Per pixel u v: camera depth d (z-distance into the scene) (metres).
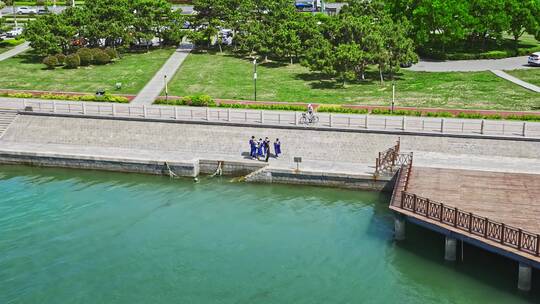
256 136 56.31
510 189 42.84
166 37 96.50
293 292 35.91
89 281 37.12
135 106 63.91
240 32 94.38
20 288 36.41
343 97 68.44
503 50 91.12
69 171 55.47
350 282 36.88
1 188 51.31
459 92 69.25
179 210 46.72
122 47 95.12
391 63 74.94
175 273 37.94
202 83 75.94
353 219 44.88
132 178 53.53
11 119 62.09
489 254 39.34
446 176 45.84
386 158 49.84
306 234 42.66
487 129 54.03
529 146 50.94
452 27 86.62
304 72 81.69
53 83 77.12
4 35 103.75
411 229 42.88
